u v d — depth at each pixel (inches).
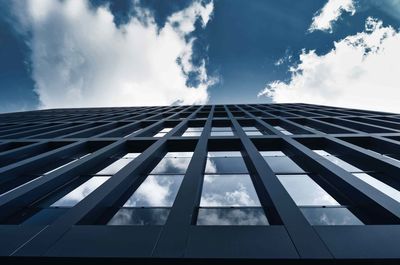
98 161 399.5
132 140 508.1
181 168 383.6
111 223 235.3
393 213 211.3
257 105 1502.2
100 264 167.9
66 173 324.2
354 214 237.8
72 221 207.2
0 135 750.5
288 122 719.7
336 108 1238.9
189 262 165.9
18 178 355.3
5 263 167.5
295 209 220.1
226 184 310.8
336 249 167.5
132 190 300.4
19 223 236.8
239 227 194.7
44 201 276.1
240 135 539.8
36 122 986.1
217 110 1233.4
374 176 332.5
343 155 422.3
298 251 167.2
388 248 167.2
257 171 313.6
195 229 193.5
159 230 193.0
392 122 704.4
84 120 993.5
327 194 281.3
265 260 163.2
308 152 385.4
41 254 168.6
